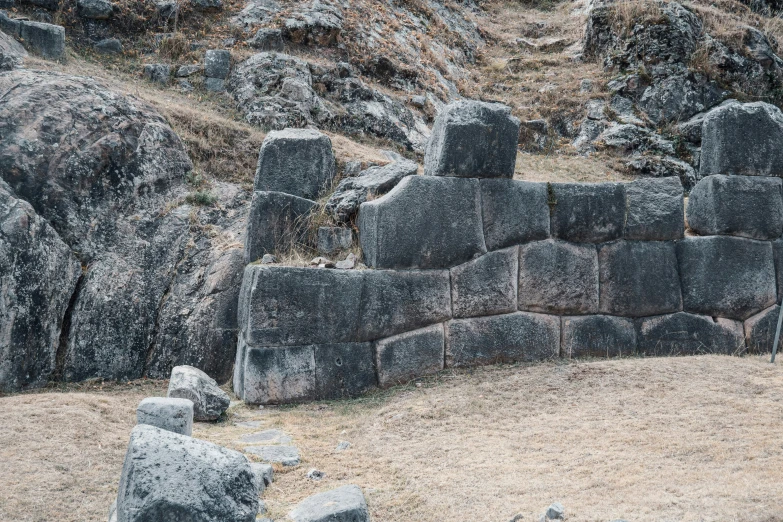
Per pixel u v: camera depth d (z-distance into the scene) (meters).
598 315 7.98
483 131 7.76
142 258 8.06
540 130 13.28
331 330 7.20
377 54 13.35
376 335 7.38
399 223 7.48
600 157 12.72
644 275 8.05
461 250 7.68
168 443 3.84
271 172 8.12
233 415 6.68
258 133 10.23
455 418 6.17
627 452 5.07
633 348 7.95
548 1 19.75
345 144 10.46
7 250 7.15
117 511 3.82
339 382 7.21
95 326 7.50
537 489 4.57
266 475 5.04
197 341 7.71
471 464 5.14
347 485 4.68
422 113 12.88
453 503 4.53
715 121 8.34
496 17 18.77
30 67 9.96
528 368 7.39
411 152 11.89
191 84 11.58
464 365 7.60
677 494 4.29
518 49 16.81
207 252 8.27
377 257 7.41
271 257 7.56
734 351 8.06
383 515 4.53
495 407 6.36
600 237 8.05
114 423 5.91
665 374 6.80
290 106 11.14
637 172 12.34
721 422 5.52
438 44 15.35
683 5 14.76
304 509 4.36
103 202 8.22
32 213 7.45
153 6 12.74
